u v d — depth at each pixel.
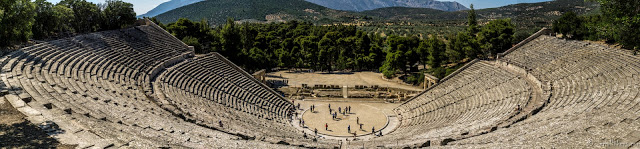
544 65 46.97
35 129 16.00
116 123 20.28
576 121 20.95
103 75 35.06
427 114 45.22
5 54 30.11
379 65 88.25
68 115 18.89
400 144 24.78
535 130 20.89
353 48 91.50
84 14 53.12
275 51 91.44
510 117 29.73
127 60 42.94
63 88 26.03
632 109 22.53
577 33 61.22
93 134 16.33
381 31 163.12
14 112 18.12
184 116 28.62
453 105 44.88
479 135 23.56
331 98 59.19
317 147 25.30
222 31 79.81
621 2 38.94
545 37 57.16
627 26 38.84
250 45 94.44
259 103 48.97
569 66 43.34
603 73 37.03
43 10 42.19
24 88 23.36
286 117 47.91
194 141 20.72
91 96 26.22
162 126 22.83
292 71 88.88
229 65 59.22
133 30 54.66
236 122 33.53
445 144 22.70
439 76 64.19
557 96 35.34
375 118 48.34
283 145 23.97
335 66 92.25
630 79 32.50
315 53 87.31
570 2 187.75
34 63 30.67
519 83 42.91
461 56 73.19
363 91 63.44
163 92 36.56
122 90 32.41
